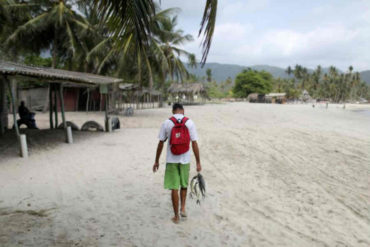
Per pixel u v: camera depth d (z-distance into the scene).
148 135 11.95
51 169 6.27
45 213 3.92
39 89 26.78
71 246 3.03
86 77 11.38
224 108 34.25
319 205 4.50
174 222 3.72
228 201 4.59
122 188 5.09
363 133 13.62
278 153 8.59
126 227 3.55
